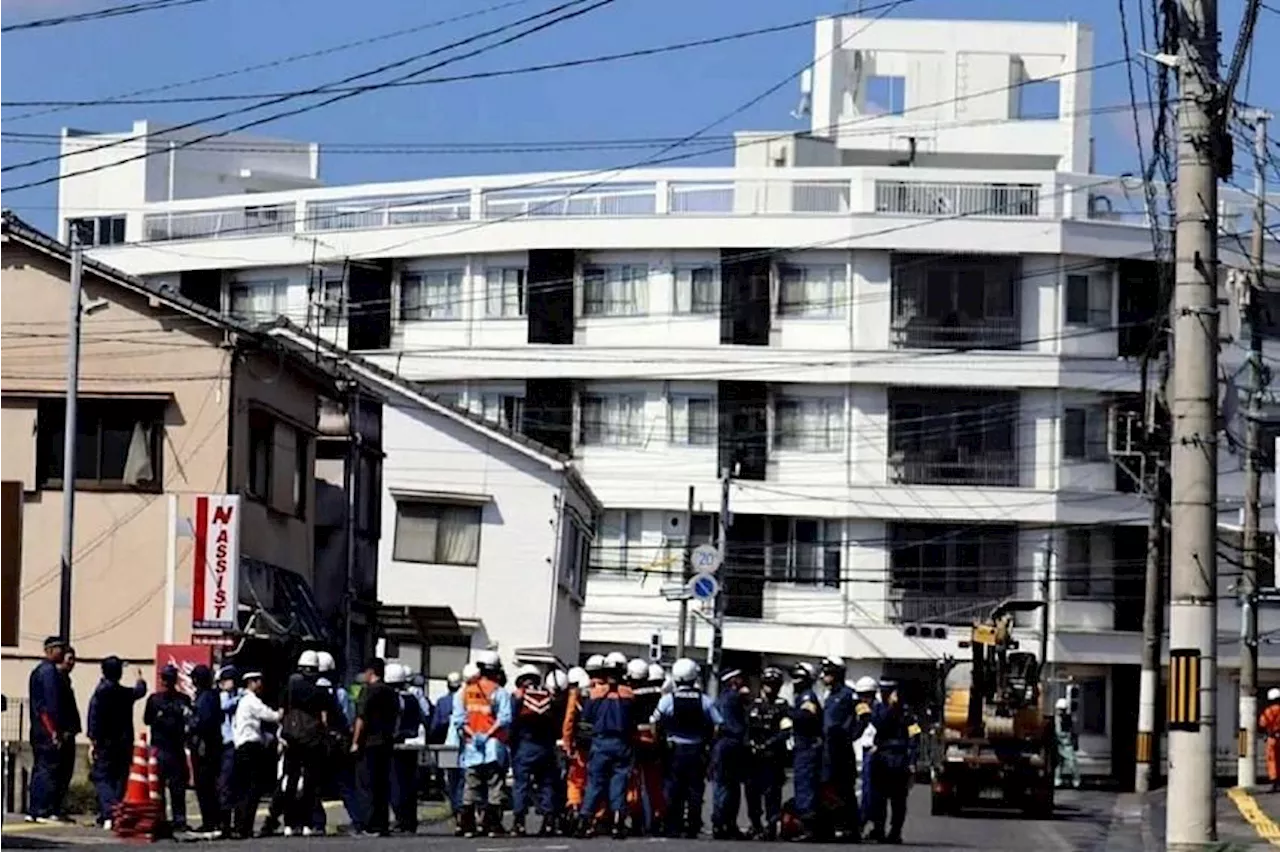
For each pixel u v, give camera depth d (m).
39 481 43.59
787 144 78.75
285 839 27.19
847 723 30.34
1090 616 72.00
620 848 26.55
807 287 71.69
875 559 71.69
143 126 84.19
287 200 76.88
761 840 29.86
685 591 56.53
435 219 74.62
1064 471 71.69
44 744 28.62
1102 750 72.44
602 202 72.81
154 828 26.78
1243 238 62.28
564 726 31.11
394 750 30.08
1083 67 79.75
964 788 43.41
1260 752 65.50
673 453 72.25
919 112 80.06
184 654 36.22
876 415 71.69
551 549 63.22
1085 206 72.12
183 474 43.19
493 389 73.75
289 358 45.84
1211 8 25.52
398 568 63.53
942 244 70.62
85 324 43.41
